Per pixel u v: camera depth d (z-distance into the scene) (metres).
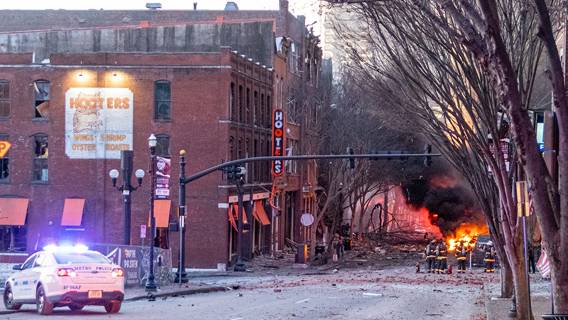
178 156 88.94
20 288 41.41
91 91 89.75
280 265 95.56
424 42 39.84
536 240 82.00
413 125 52.06
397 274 82.62
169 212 88.38
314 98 106.88
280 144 101.38
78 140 89.94
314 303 48.31
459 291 61.34
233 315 40.09
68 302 39.03
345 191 106.00
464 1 22.67
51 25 135.38
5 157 90.81
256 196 100.06
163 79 89.12
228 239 90.38
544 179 22.17
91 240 89.56
